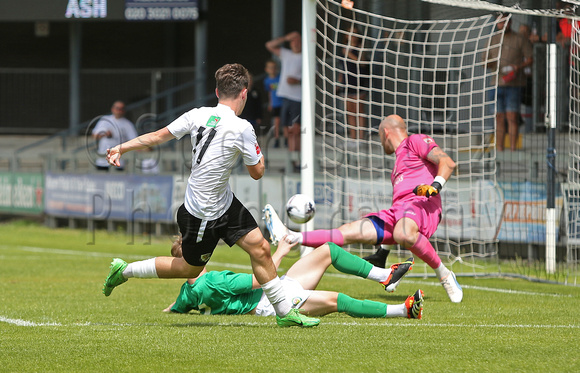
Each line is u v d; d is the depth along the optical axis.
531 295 16.11
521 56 23.56
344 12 24.30
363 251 21.20
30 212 36.34
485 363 9.09
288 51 31.20
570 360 9.27
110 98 40.81
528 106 23.69
